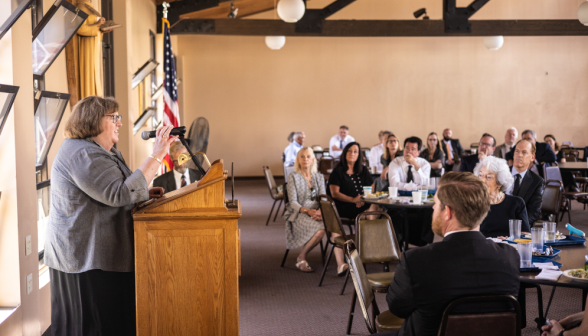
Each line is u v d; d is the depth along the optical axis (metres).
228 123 13.29
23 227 2.59
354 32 10.37
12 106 2.47
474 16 13.40
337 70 13.38
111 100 2.24
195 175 4.17
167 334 2.10
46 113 3.08
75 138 2.17
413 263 1.66
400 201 4.47
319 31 10.29
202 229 2.08
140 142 7.12
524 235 2.80
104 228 2.12
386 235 3.38
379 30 10.39
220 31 10.08
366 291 2.38
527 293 4.01
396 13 13.24
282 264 4.95
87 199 2.10
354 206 5.22
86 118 2.15
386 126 13.52
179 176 3.98
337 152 11.30
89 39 3.99
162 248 2.08
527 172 3.87
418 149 5.47
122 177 2.10
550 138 10.07
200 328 2.12
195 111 13.22
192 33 10.09
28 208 2.66
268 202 9.41
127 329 2.23
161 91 8.39
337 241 4.19
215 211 2.08
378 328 2.35
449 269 1.63
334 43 13.35
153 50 9.19
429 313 1.64
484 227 3.08
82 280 2.12
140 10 7.62
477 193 1.65
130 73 5.88
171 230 2.07
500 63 13.52
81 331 2.14
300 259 4.80
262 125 13.37
